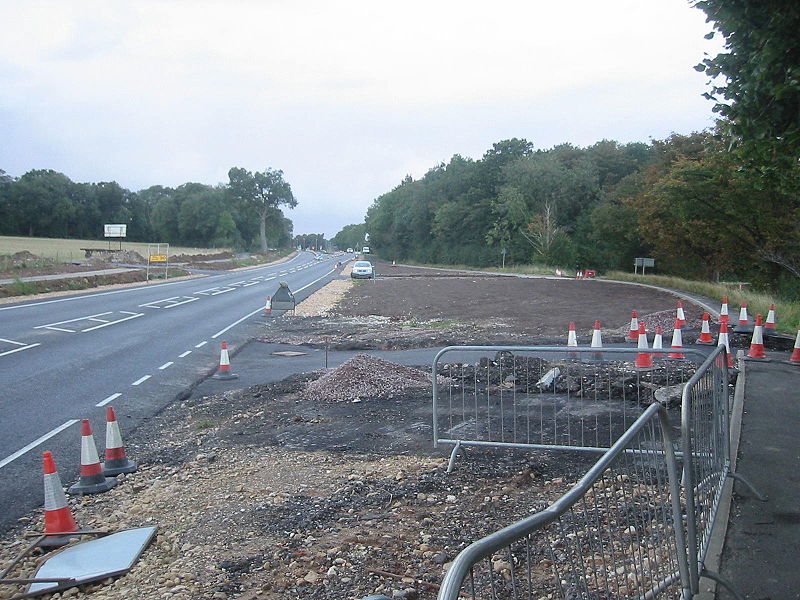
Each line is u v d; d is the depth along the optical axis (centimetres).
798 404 877
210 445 823
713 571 414
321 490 636
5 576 496
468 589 410
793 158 640
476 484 636
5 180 12656
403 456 734
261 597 432
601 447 709
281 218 16088
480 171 9444
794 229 3019
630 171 8531
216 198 14650
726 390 584
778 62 583
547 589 398
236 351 1648
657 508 454
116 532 559
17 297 2938
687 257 4325
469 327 2062
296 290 4050
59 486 579
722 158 2809
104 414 989
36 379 1222
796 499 538
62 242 10194
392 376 1102
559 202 8012
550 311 2559
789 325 1772
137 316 2370
